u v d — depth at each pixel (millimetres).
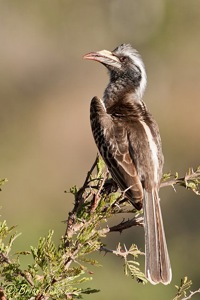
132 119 7699
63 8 29047
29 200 19906
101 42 29828
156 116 26328
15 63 28953
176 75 28578
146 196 7160
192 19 28734
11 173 21172
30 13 28766
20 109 25953
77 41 29609
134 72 8633
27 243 15766
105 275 14336
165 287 14023
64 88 28109
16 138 23281
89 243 5812
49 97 27500
